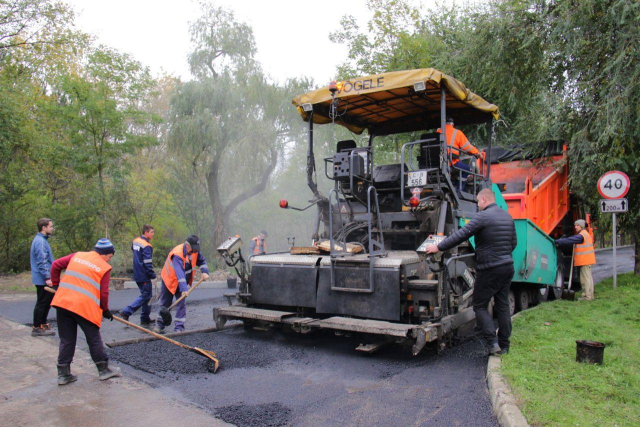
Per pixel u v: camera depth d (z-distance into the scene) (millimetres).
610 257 21188
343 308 5824
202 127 17578
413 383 4570
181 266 6824
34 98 16016
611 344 5426
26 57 16000
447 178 5922
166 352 5750
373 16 15344
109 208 16000
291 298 6332
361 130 8031
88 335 4668
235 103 18391
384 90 5941
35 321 6723
